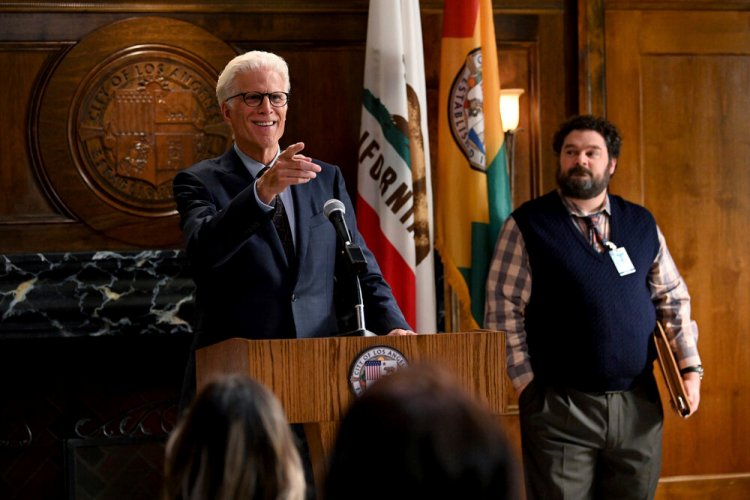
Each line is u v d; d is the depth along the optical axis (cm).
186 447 159
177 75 558
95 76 552
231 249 299
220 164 355
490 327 465
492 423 100
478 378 284
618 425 443
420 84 545
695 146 600
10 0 545
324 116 573
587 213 465
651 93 598
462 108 548
